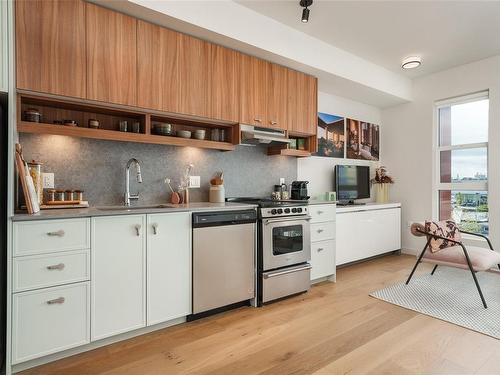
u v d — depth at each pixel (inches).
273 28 114.1
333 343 79.4
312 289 123.0
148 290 82.5
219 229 96.0
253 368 68.5
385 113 196.9
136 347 77.5
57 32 77.0
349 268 154.5
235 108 110.9
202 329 87.6
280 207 111.7
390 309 102.0
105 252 75.8
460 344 78.7
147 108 91.4
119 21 86.5
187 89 99.2
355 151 182.1
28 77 73.1
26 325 65.8
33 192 73.2
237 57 111.9
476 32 124.1
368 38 129.3
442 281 131.6
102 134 86.5
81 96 80.3
